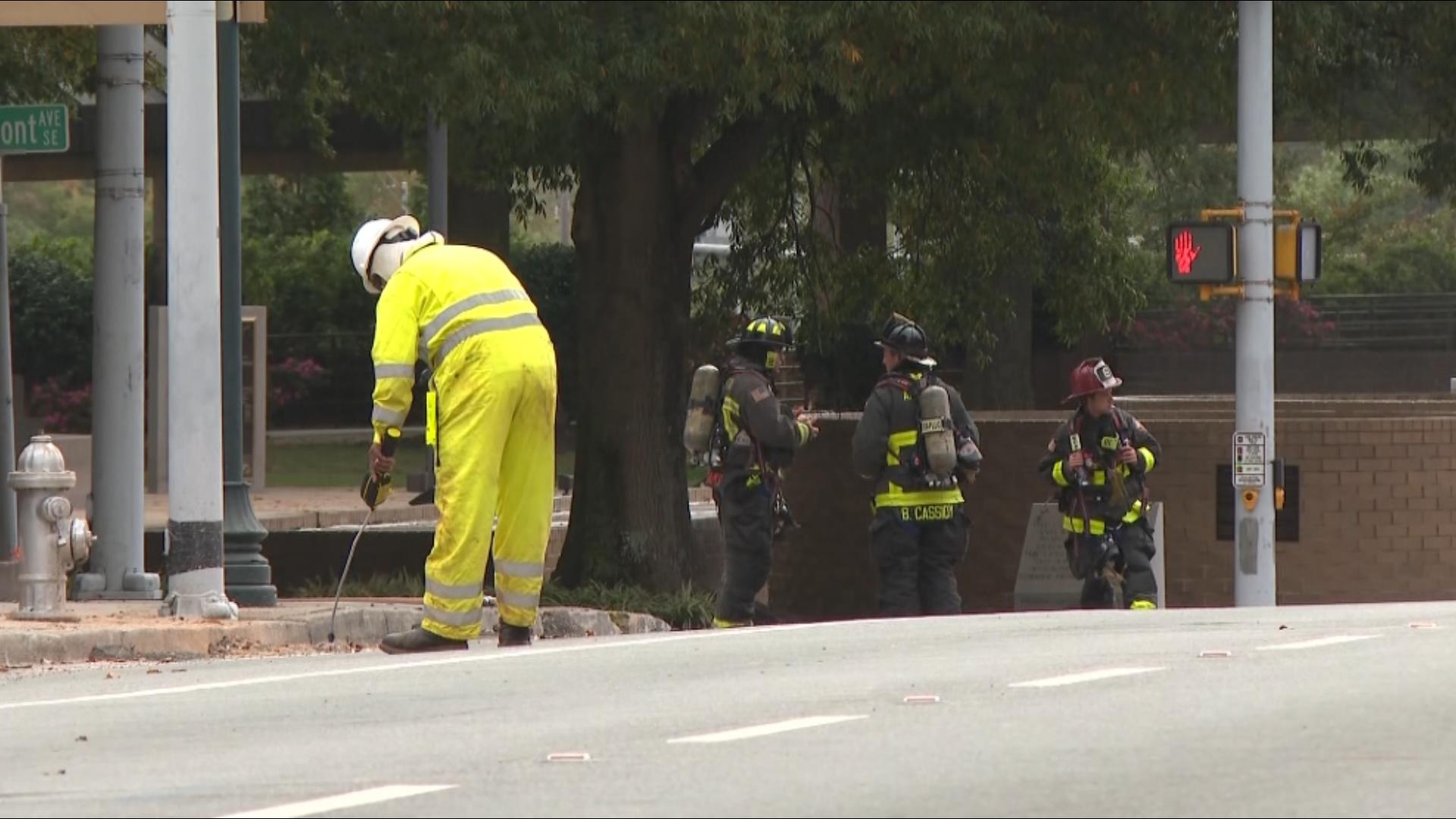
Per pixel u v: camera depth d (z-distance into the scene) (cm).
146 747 3145
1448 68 7219
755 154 7500
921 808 2464
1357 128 7819
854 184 8419
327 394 18162
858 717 3162
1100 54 6806
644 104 6500
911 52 6606
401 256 4384
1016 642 4116
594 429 7431
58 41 8244
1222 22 6825
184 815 2539
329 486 12656
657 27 6319
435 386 4288
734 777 2694
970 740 2925
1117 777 2644
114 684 3969
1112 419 5869
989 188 8281
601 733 3105
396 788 2688
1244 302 6475
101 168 6206
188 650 4544
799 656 4012
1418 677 3419
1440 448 7281
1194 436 7281
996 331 14600
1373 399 9288
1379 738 2889
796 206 9038
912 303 8769
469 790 2659
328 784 2745
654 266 7406
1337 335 19700
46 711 3584
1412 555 7269
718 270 8812
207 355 4822
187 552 4816
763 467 5562
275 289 18562
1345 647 3841
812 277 8681
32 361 16588
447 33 6294
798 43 6350
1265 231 6462
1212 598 7269
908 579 5700
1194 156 16650
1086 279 9325
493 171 7975
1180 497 7294
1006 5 6531
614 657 4094
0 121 5575
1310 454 7269
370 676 3900
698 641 4372
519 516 4366
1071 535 5894
